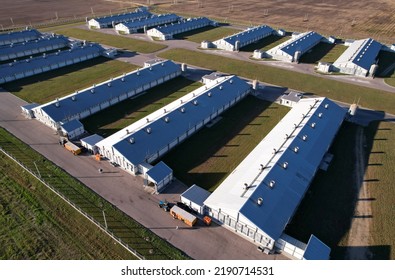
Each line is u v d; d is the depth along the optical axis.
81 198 54.06
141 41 144.12
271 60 121.38
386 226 50.09
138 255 44.84
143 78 94.69
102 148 62.88
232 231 49.16
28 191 55.56
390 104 88.19
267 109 84.81
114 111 82.50
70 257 44.41
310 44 133.00
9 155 64.12
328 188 57.59
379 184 58.66
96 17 194.12
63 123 70.69
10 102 85.88
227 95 85.06
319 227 49.94
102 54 124.06
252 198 48.72
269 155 59.78
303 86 99.38
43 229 48.53
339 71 109.75
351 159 65.44
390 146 69.69
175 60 120.44
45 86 96.44
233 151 67.62
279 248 46.09
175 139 68.06
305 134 65.44
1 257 44.19
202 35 155.12
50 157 63.97
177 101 81.44
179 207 51.84
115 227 49.03
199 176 60.22
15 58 122.69
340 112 77.62
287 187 52.78
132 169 59.62
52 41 134.12
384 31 159.12
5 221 49.72
